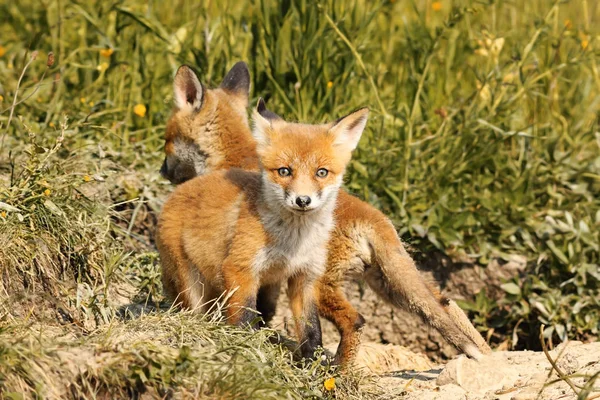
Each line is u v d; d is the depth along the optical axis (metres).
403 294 9.50
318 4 13.47
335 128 9.34
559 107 15.18
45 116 13.45
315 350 9.07
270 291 10.46
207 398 7.35
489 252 12.75
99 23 14.85
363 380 8.98
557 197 13.30
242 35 14.85
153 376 7.38
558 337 12.15
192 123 11.66
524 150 13.71
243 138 11.62
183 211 9.52
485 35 14.51
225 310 8.95
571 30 15.59
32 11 16.69
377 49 15.96
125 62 14.02
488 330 12.39
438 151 13.51
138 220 12.18
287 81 13.95
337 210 9.87
